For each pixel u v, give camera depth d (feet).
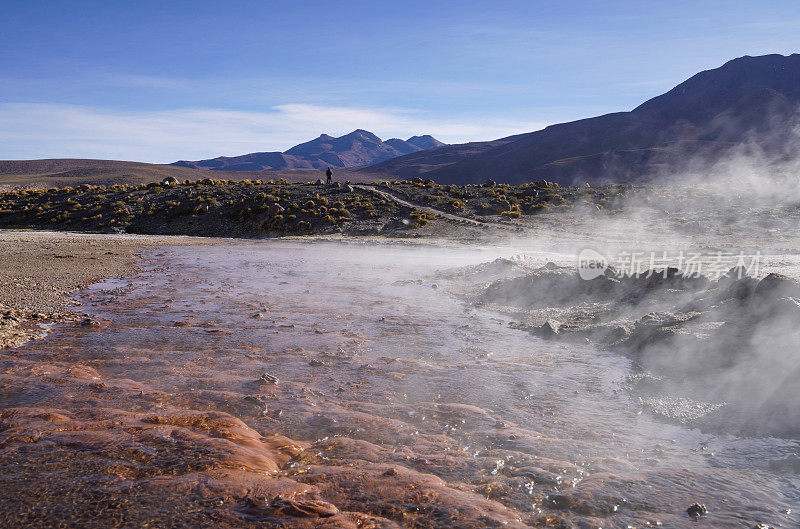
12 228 191.93
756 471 14.10
